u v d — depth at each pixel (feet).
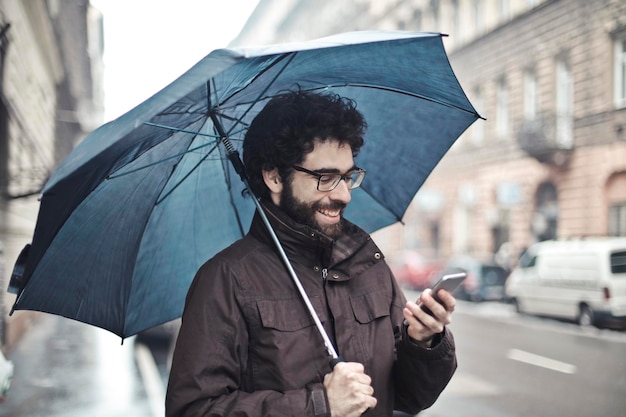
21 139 45.16
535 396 22.75
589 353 32.45
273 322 4.88
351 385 4.55
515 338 38.22
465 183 86.17
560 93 67.21
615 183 59.41
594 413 20.44
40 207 4.53
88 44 69.41
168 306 6.23
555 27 66.80
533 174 71.20
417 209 102.27
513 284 50.29
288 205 5.21
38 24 48.78
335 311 5.08
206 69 4.00
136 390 22.89
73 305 5.59
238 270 5.03
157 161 5.68
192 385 4.71
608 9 59.00
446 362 5.22
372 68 5.42
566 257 44.68
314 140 5.07
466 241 88.38
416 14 97.04
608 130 59.57
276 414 4.54
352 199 6.83
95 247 5.57
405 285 82.28
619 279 40.68
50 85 64.54
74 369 27.12
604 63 59.77
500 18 77.82
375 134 6.52
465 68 85.35
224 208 6.50
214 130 5.99
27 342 35.94
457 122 6.52
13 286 5.26
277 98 5.29
